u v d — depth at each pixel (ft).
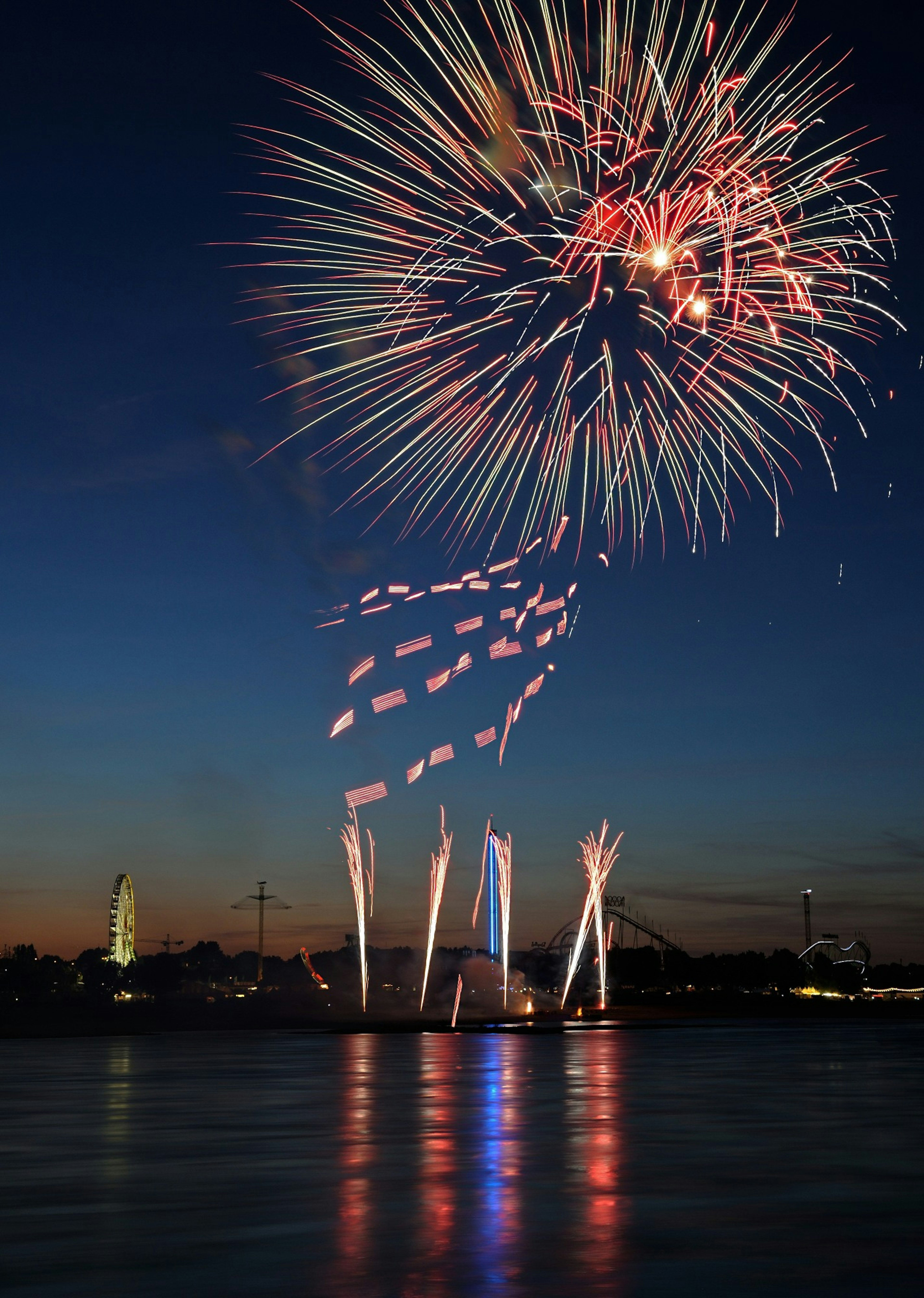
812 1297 60.39
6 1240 76.28
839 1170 106.11
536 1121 147.74
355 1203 89.51
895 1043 398.01
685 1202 89.15
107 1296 61.16
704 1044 391.86
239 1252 71.97
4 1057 325.42
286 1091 197.06
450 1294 61.21
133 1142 128.57
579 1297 60.54
